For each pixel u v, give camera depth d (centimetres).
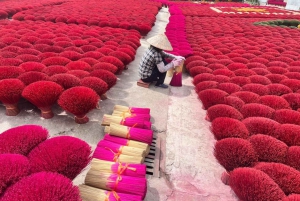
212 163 262
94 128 302
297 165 226
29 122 303
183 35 756
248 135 257
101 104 365
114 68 412
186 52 550
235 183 190
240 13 1470
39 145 201
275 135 267
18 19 916
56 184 155
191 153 276
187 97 419
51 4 1359
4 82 296
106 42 578
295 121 297
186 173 246
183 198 215
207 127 330
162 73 431
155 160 258
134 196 184
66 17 898
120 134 261
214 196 219
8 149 197
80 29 715
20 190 149
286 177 199
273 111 312
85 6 1315
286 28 1004
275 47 657
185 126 329
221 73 451
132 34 714
